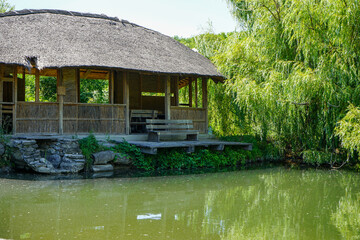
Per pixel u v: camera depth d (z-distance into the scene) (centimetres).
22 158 959
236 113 1435
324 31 1072
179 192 809
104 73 1606
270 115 1237
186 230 535
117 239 488
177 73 1212
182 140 1323
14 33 1112
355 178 1028
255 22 1280
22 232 506
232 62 1362
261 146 1409
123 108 1220
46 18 1265
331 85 1049
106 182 891
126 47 1256
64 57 1047
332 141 1211
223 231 534
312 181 977
